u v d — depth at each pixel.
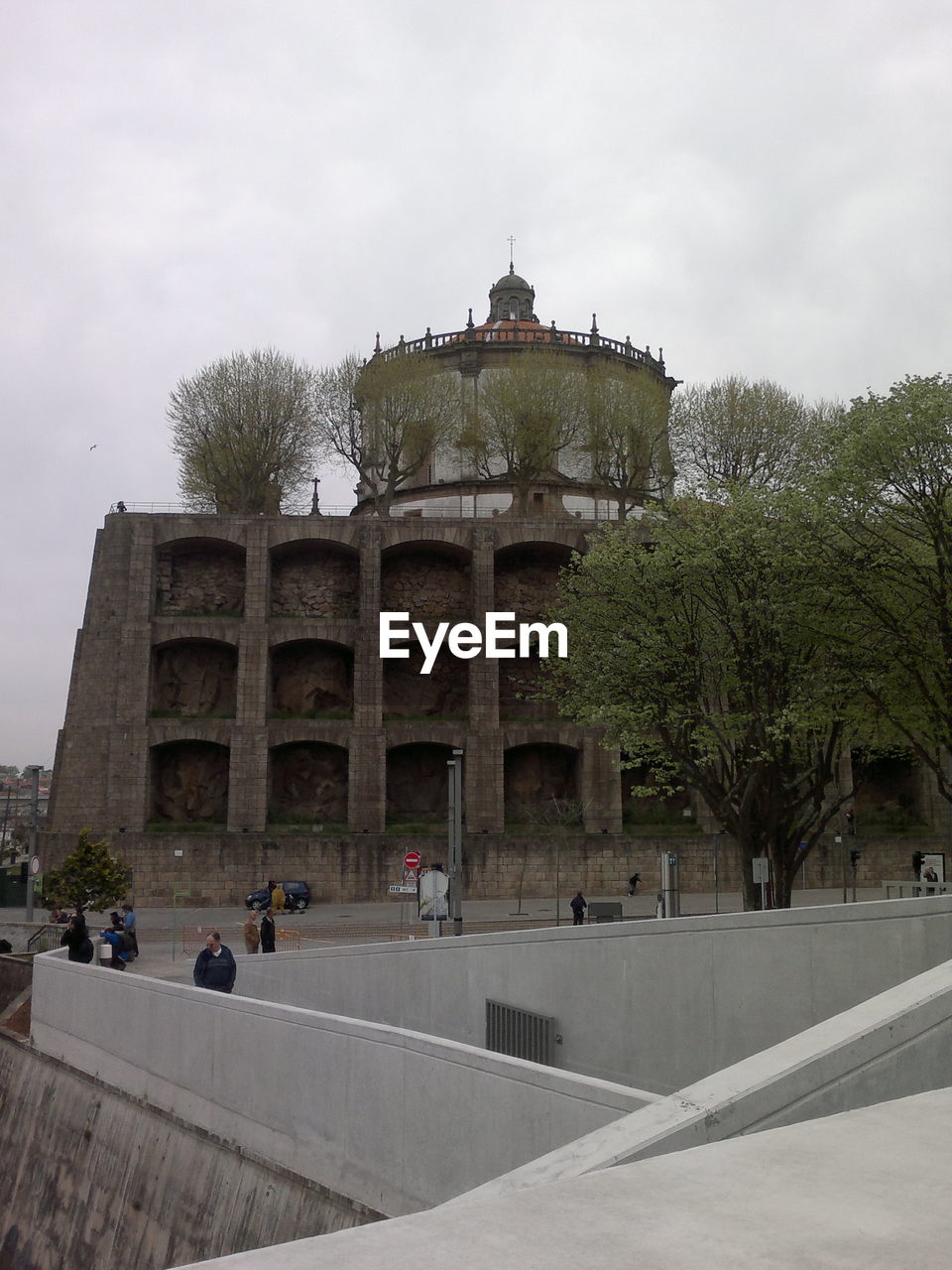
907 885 50.12
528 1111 8.66
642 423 73.88
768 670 33.12
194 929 49.47
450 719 66.81
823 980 13.24
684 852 63.66
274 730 64.00
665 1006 14.17
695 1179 4.42
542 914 54.34
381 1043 10.79
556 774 68.31
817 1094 6.82
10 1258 18.67
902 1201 4.17
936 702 30.33
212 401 75.75
